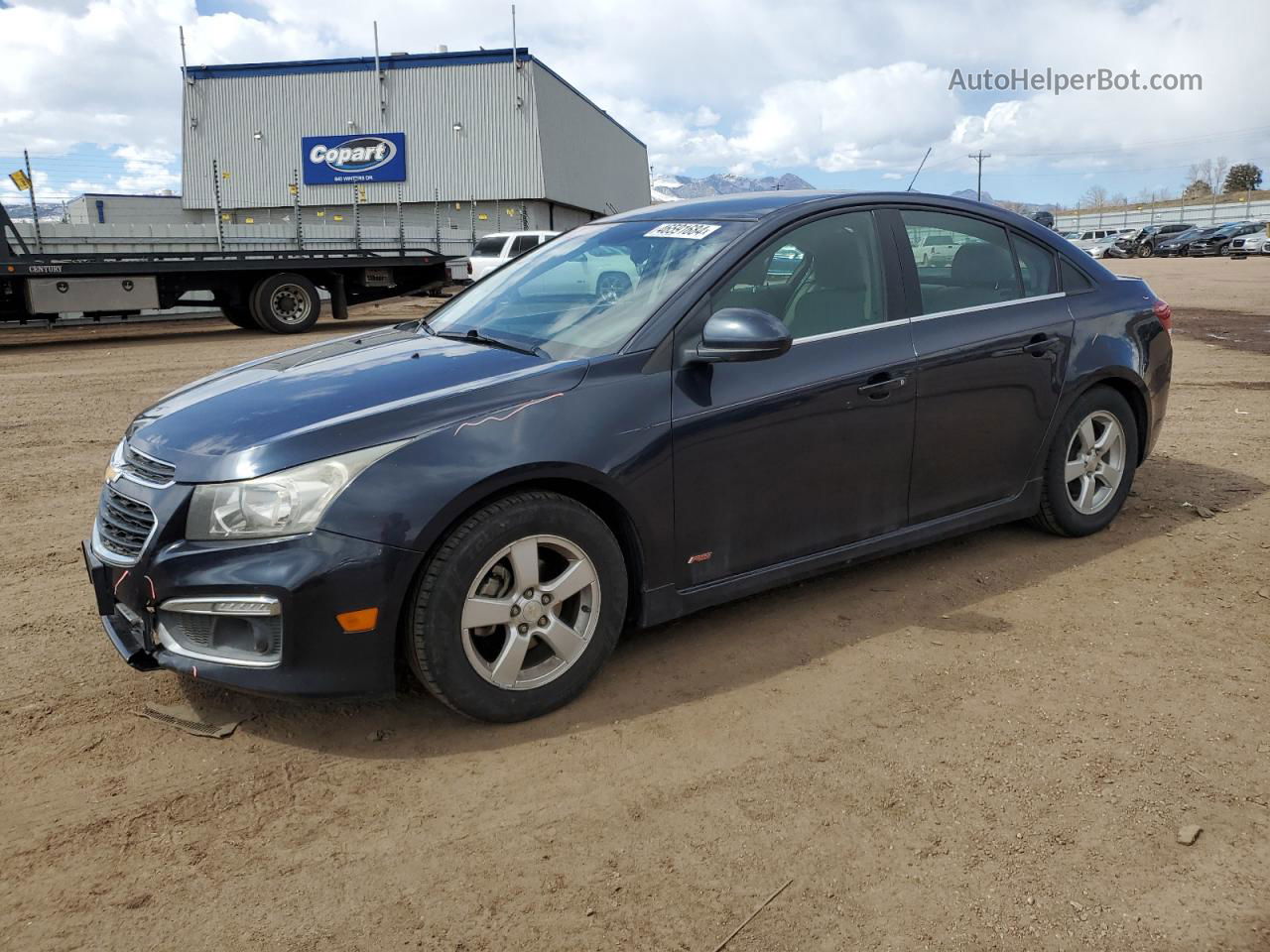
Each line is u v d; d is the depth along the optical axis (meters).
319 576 2.63
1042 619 3.65
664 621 3.24
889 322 3.68
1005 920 2.12
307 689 2.69
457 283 19.02
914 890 2.23
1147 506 4.98
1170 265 35.56
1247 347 11.11
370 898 2.23
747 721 2.97
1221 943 2.05
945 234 3.98
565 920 2.15
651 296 3.32
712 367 3.24
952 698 3.08
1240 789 2.57
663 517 3.15
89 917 2.18
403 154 42.00
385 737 2.93
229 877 2.31
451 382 3.02
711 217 3.66
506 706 2.93
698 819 2.50
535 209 42.34
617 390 3.05
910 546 3.84
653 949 2.06
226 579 2.66
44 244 19.44
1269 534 4.52
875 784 2.63
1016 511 4.18
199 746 2.89
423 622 2.77
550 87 43.28
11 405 8.99
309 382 3.19
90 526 5.14
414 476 2.71
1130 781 2.61
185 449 2.85
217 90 42.59
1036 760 2.72
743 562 3.39
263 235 22.78
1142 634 3.51
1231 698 3.04
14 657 3.49
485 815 2.54
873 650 3.42
